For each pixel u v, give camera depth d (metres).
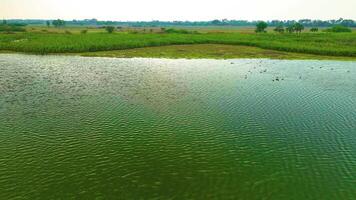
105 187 20.66
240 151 25.89
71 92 42.00
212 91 43.94
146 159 24.33
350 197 19.92
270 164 23.86
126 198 19.55
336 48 87.25
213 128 30.45
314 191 20.52
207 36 119.00
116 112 34.34
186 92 43.19
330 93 44.12
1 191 19.94
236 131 29.88
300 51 87.44
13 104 36.41
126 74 54.97
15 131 28.80
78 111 34.44
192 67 63.91
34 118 32.09
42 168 22.73
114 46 88.25
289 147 26.73
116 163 23.66
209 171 22.75
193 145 26.81
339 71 61.88
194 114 34.25
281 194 20.16
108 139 27.62
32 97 39.38
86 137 27.92
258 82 50.34
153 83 48.28
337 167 23.53
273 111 35.75
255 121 32.53
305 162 24.23
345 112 35.78
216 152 25.66
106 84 46.88
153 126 30.66
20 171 22.25
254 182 21.45
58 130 29.27
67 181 21.22
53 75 52.91
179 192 20.23
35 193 19.86
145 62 69.31
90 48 84.94
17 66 61.19
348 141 27.97
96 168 22.92
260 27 166.88
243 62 71.62
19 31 153.38
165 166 23.36
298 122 32.44
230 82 49.97
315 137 28.78
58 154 24.80
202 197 19.75
